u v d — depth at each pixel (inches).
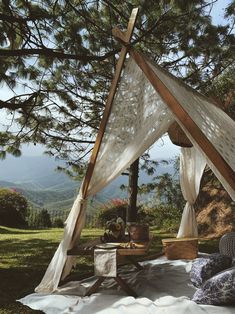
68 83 326.6
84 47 270.8
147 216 467.8
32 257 266.7
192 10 272.8
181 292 171.0
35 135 329.1
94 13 288.4
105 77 326.3
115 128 176.4
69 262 183.2
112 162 174.2
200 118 154.7
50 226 567.2
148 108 172.4
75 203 178.9
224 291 146.4
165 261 235.1
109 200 521.0
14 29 237.0
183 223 261.9
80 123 345.1
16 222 533.3
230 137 160.2
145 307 150.2
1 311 156.3
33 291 182.1
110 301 160.7
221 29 288.0
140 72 175.5
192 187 257.8
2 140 315.9
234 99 336.8
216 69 313.0
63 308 156.8
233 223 361.7
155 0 270.1
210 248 300.8
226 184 137.6
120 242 185.3
